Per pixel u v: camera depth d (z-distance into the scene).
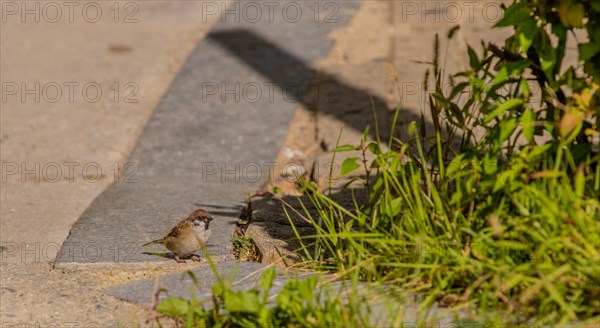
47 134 17.28
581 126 9.62
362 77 19.02
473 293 9.24
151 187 14.86
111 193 14.66
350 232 10.85
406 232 10.06
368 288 9.47
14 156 16.36
